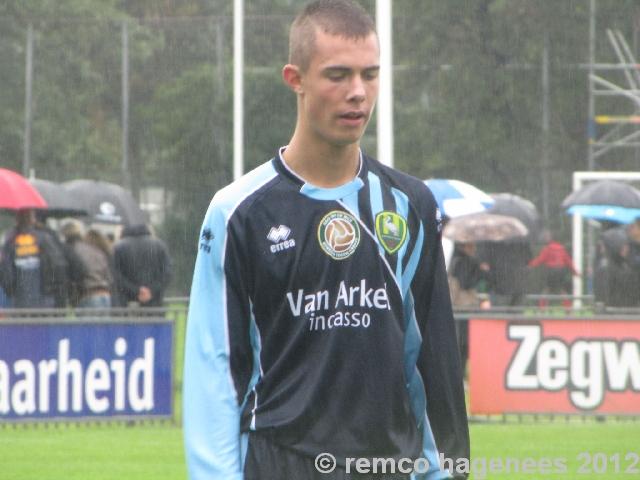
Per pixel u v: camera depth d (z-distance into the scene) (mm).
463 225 38188
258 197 7582
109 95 100625
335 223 7523
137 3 121062
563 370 28062
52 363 27031
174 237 73750
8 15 105688
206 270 7676
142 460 23219
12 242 31719
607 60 92312
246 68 93125
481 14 94375
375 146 85312
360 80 7363
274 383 7562
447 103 92688
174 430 27359
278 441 7457
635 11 93875
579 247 60281
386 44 45125
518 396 28219
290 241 7484
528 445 24891
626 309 28828
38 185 42250
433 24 95312
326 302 7457
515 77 91125
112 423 27469
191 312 7750
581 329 27984
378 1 45062
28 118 78875
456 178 76438
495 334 28266
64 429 27375
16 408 26891
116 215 43000
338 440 7406
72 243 34656
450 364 7949
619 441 25469
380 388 7488
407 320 7906
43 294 31859
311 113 7453
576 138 90125
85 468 22156
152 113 98125
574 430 27219
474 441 25422
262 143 91875
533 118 90688
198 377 7633
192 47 103438
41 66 97938
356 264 7516
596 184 48875
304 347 7480
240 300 7621
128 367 27562
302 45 7438
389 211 7676
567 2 92750
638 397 27875
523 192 66000
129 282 35250
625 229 39906
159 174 73750
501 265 38812
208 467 7453
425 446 8031
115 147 99250
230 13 120188
